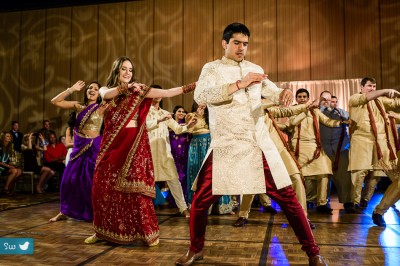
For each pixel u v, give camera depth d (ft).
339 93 25.39
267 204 13.01
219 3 27.63
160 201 14.40
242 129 6.32
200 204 6.51
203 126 13.23
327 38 25.88
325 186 12.91
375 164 12.64
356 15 25.55
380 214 10.19
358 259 6.86
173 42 28.27
